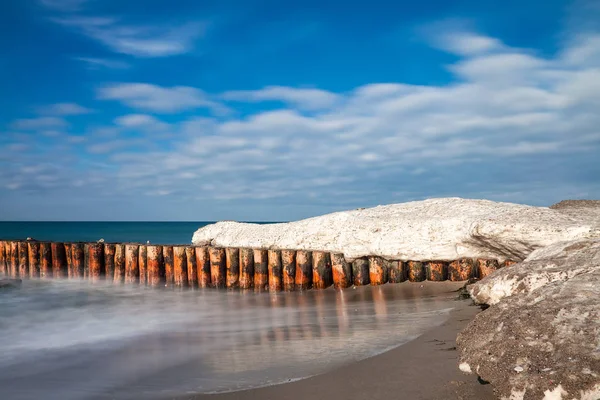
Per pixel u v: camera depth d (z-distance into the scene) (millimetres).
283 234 14609
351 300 11633
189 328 10125
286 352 7457
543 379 4480
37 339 9562
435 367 5848
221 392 5852
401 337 7641
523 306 5926
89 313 12328
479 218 11055
